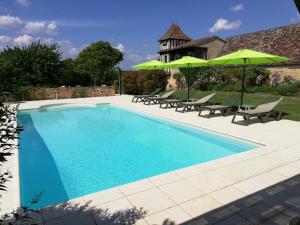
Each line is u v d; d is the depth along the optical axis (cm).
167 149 849
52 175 653
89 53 5888
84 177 642
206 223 350
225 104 1205
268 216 361
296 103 1442
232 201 405
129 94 2514
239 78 2181
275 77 1989
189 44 3066
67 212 384
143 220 361
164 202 408
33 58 2486
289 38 2355
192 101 1450
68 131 1121
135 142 938
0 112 188
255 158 597
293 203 393
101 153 823
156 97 1686
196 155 787
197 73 2448
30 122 1326
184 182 477
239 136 812
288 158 593
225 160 588
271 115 1101
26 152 842
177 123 1100
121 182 611
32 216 374
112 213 380
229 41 2997
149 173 661
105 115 1475
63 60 2783
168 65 1533
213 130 909
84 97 2220
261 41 2583
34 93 2023
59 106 1789
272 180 478
